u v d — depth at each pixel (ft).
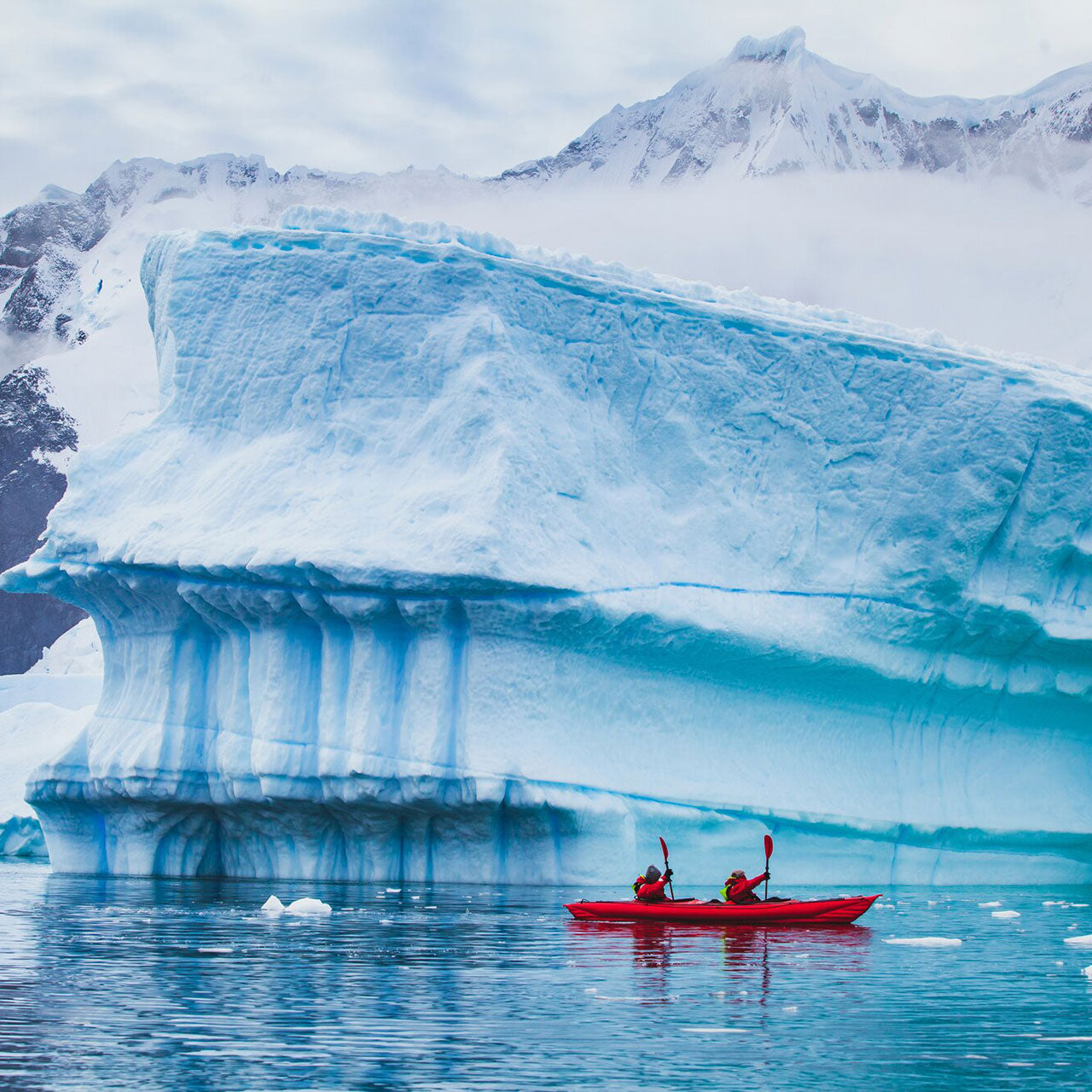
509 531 132.77
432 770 128.77
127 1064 53.11
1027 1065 55.47
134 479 151.53
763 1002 68.13
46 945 85.97
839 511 155.94
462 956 82.94
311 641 138.31
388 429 144.15
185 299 154.10
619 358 150.82
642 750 142.00
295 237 151.43
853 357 158.51
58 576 153.58
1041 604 160.15
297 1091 49.65
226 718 142.20
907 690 158.10
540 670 134.10
